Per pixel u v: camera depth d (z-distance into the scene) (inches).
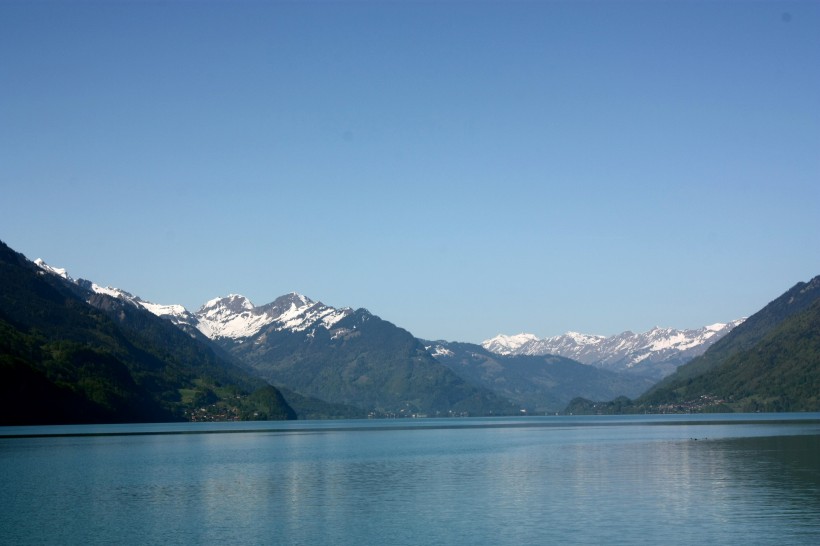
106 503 3924.7
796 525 3110.2
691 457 6048.2
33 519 3467.0
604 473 4992.6
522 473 5108.3
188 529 3228.3
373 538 3021.7
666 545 2812.5
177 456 7003.0
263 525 3299.7
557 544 2854.3
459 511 3572.8
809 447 6934.1
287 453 7431.1
